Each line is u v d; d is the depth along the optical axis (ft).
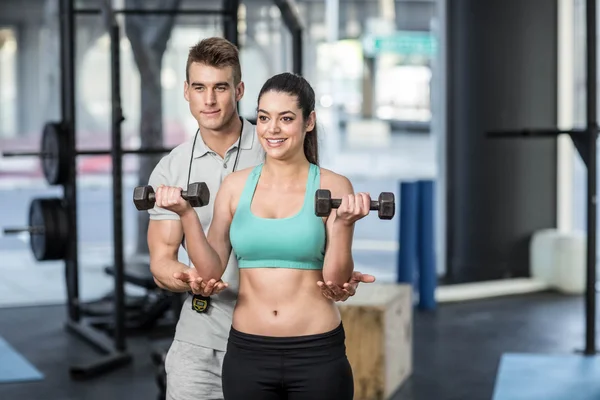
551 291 28.58
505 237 29.45
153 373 20.15
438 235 30.55
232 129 10.20
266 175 9.16
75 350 22.30
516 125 28.96
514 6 28.68
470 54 29.19
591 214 20.76
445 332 23.72
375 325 17.43
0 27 37.09
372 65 36.68
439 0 30.01
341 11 36.40
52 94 38.06
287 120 8.88
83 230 38.52
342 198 8.37
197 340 10.13
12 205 42.14
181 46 34.09
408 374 19.63
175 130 37.06
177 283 9.59
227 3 21.31
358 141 37.32
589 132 20.36
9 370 20.33
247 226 8.95
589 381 19.13
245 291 9.13
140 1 28.68
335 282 8.70
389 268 31.55
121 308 21.09
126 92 39.47
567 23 29.12
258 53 33.40
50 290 29.37
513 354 21.30
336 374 9.03
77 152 23.20
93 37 36.60
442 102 30.14
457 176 29.89
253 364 9.03
